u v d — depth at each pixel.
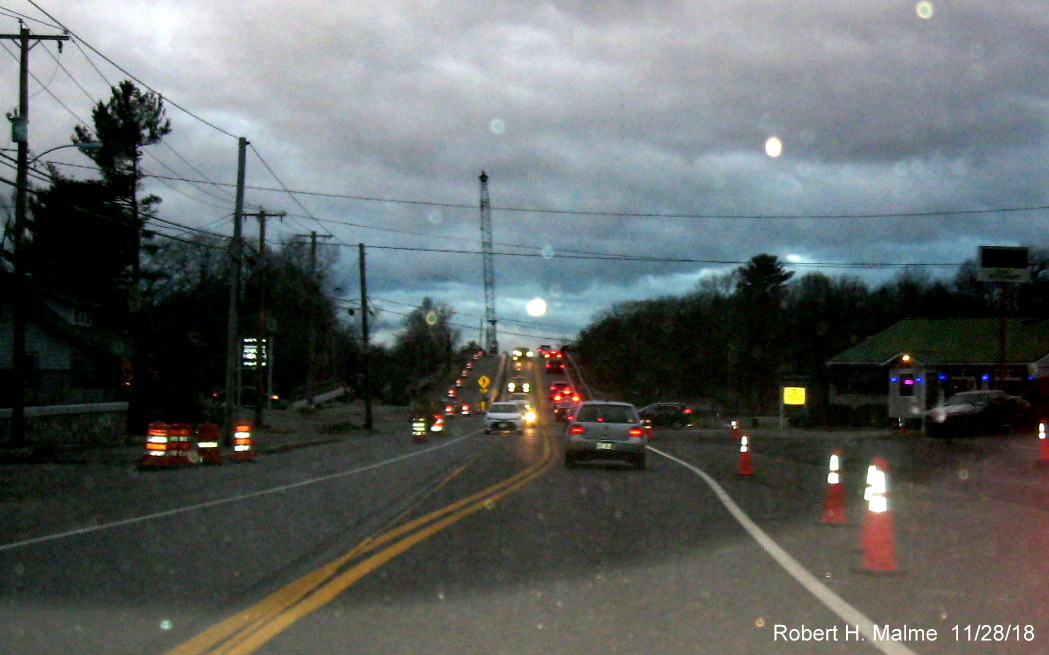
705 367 98.62
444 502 16.22
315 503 15.90
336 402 93.44
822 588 9.14
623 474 22.67
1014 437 33.53
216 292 72.19
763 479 21.92
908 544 12.02
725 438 43.94
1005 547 11.77
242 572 9.79
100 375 41.28
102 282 52.84
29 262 50.34
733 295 100.88
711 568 10.17
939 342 52.31
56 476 21.27
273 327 75.81
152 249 55.94
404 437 44.88
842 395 60.34
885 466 10.12
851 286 93.75
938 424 34.88
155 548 11.20
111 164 52.62
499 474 22.20
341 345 109.38
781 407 52.28
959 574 9.94
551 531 12.84
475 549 11.34
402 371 125.81
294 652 6.83
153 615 7.92
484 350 176.25
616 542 11.94
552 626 7.61
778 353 90.94
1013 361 49.62
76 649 6.88
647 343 112.19
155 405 46.38
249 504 15.68
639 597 8.71
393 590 8.98
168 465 24.00
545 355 147.62
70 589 8.92
